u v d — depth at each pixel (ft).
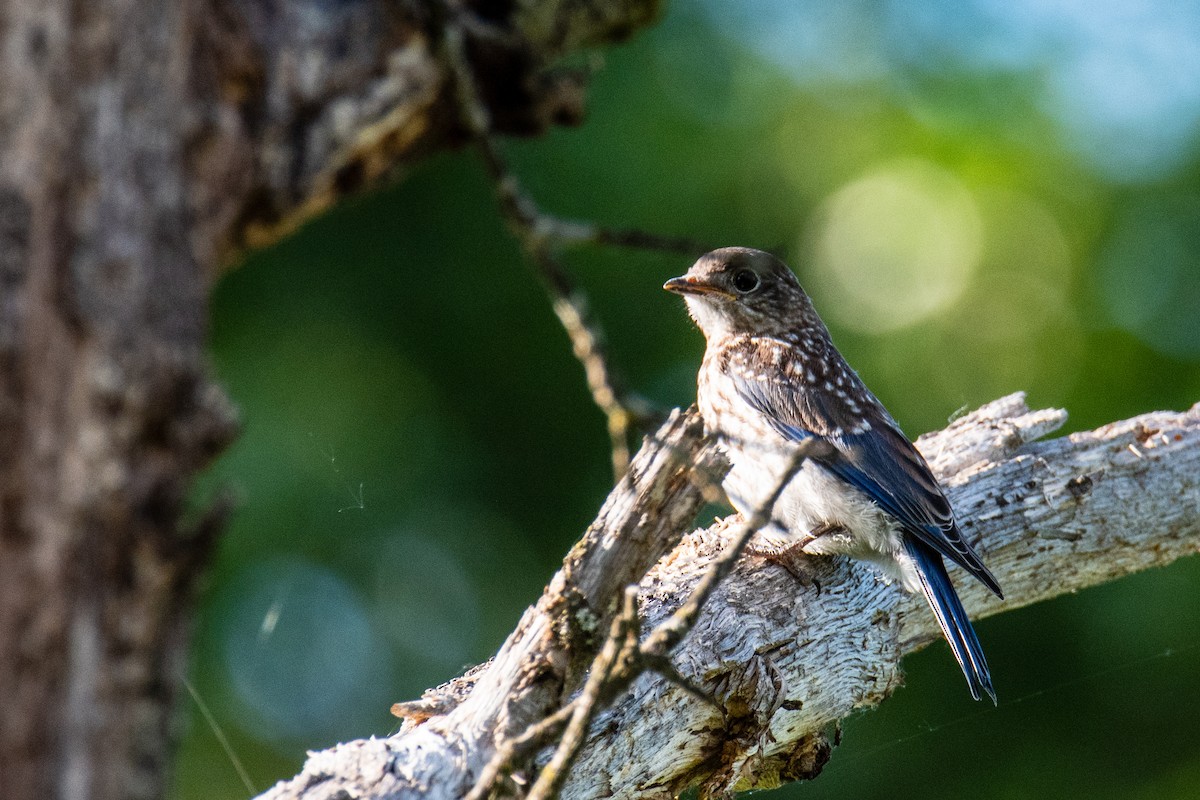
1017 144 52.75
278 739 46.34
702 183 50.47
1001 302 51.03
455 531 47.62
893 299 51.44
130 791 12.21
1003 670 46.91
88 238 12.17
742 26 53.42
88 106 12.29
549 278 15.39
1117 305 50.96
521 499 48.57
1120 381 50.08
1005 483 32.91
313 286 47.96
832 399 36.42
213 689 45.16
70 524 11.94
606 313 49.01
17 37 12.03
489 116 16.17
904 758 46.29
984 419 35.27
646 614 25.54
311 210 14.85
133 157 12.50
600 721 23.11
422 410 47.88
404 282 48.55
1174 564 46.47
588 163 49.16
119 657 12.20
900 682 30.86
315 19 14.12
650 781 24.35
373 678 47.16
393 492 46.83
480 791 17.01
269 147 13.91
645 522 20.06
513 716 20.02
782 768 28.32
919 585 31.99
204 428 12.71
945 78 54.19
